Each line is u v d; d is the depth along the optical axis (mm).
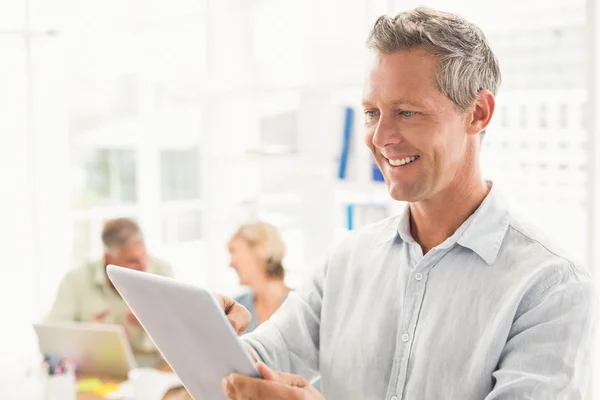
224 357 952
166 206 4109
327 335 1242
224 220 3756
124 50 3934
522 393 950
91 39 3818
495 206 1110
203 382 1056
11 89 3545
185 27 3918
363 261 1247
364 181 2877
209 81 3654
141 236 2902
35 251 3629
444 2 2602
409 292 1127
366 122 1099
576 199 2289
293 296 1350
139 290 1016
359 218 2852
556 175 2342
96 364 2363
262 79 3451
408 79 997
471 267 1086
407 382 1099
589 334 1006
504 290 1044
